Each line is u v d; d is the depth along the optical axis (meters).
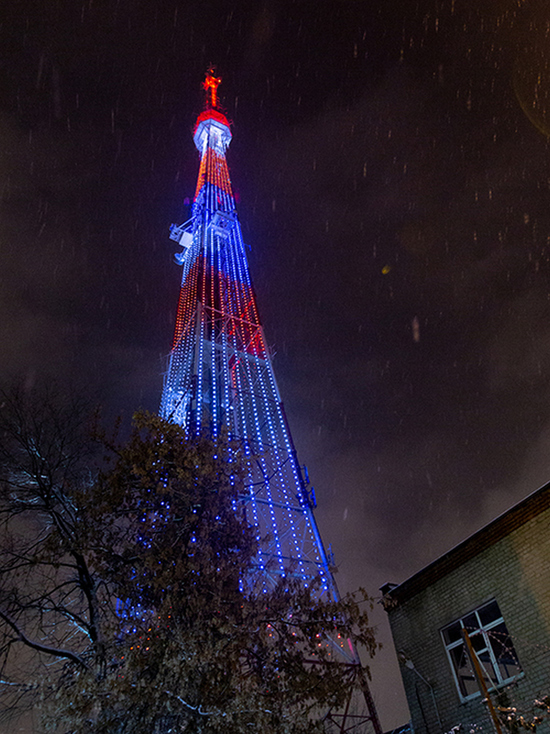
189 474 12.09
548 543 12.60
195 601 10.26
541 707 11.20
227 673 9.59
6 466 11.50
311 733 9.64
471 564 14.14
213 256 42.03
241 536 12.30
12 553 10.73
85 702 8.59
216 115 61.66
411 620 15.30
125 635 10.09
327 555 20.36
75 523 11.09
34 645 9.52
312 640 10.80
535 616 12.33
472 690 13.55
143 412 13.05
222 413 26.42
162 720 9.59
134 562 11.36
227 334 33.44
